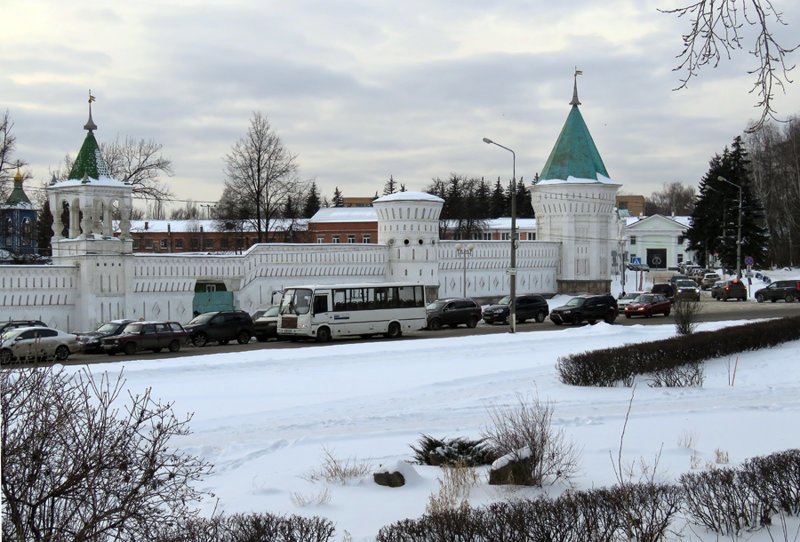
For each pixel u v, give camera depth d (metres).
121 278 47.22
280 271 54.12
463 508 9.60
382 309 40.88
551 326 47.16
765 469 10.23
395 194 59.75
